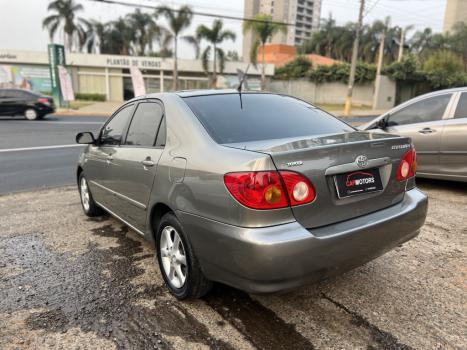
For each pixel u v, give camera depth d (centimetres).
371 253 268
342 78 4100
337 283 326
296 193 234
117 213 405
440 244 405
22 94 1881
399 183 295
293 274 231
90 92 3675
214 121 299
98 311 289
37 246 409
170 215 294
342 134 297
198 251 263
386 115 658
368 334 260
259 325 271
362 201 267
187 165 272
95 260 375
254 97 360
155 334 262
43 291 317
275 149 241
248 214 228
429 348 246
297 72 4188
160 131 326
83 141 433
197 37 3344
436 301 298
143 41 4194
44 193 633
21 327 271
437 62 4262
